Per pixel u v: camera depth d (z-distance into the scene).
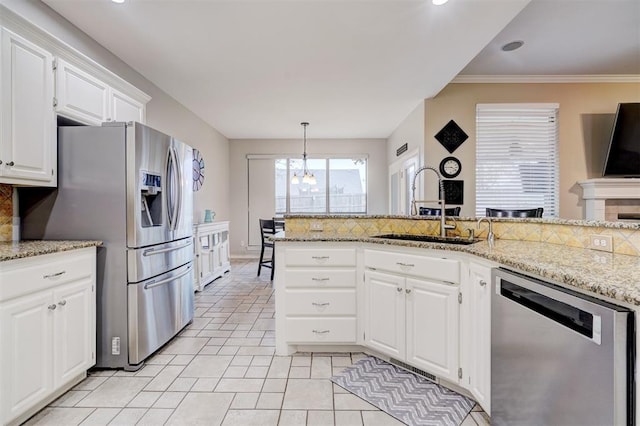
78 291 1.92
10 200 2.08
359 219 2.76
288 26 2.47
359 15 2.34
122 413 1.68
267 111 4.74
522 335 1.25
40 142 1.95
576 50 3.34
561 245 1.79
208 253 4.48
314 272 2.34
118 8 2.24
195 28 2.50
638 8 2.58
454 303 1.80
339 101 4.29
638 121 3.80
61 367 1.78
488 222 2.14
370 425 1.58
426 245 1.91
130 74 3.21
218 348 2.48
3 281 1.46
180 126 4.39
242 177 6.79
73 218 2.14
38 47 1.92
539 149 4.11
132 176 2.13
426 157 4.12
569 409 1.02
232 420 1.62
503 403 1.38
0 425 1.45
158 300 2.39
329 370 2.13
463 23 2.44
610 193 3.84
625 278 1.00
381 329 2.20
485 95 4.09
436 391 1.87
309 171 6.86
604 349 0.89
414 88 3.79
